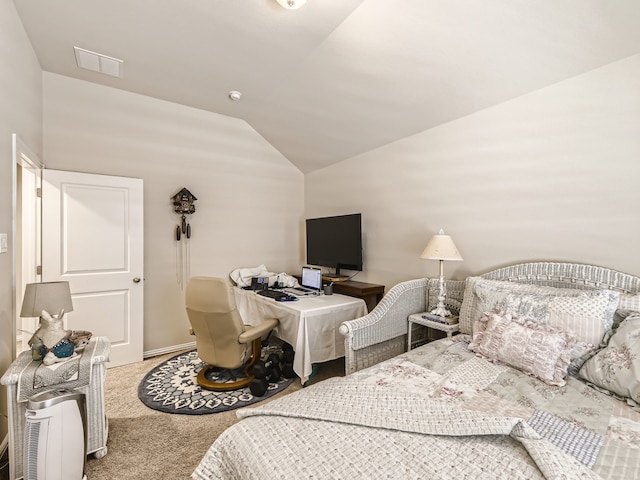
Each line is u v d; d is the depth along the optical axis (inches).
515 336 67.0
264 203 164.6
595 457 39.3
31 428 55.9
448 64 84.7
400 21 77.2
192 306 97.8
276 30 87.2
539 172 84.5
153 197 133.9
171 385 104.3
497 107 92.8
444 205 108.5
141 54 101.0
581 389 57.5
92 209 117.0
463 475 35.6
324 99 116.6
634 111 68.7
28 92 93.0
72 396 59.4
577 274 76.7
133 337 124.0
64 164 115.4
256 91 124.1
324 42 91.0
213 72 111.0
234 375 110.5
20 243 130.3
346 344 90.8
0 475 65.8
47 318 69.6
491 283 84.9
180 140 139.9
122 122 126.6
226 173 152.7
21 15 83.4
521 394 55.7
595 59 71.4
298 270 175.5
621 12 60.5
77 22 86.3
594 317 64.2
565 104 79.0
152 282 133.5
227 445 44.8
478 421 42.2
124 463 68.5
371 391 54.5
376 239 133.8
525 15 66.7
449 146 106.3
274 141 161.6
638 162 68.7
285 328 109.3
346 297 123.3
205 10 80.4
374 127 121.9
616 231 72.2
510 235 91.4
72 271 113.3
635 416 48.8
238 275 149.6
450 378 61.3
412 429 43.3
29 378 62.5
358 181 142.8
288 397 54.1
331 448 40.6
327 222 149.4
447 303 102.8
